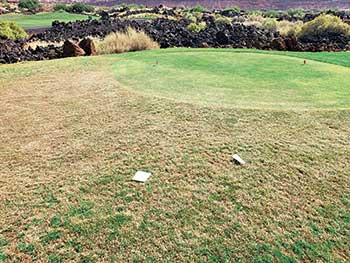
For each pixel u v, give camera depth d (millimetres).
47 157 5195
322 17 22219
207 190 4363
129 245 3523
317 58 12141
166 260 3342
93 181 4559
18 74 10016
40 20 40750
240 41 19016
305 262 3336
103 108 6949
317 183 4512
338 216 3938
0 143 5648
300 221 3855
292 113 6469
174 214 3947
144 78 8969
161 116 6449
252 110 6594
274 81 8609
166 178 4602
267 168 4824
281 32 23234
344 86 8164
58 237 3633
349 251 3471
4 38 22156
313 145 5398
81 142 5613
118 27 25438
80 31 25812
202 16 34438
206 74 9336
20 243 3559
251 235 3650
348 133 5758
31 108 7141
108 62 11375
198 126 6016
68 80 9133
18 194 4328
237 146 5367
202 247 3494
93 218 3891
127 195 4270
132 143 5516
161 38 19078
